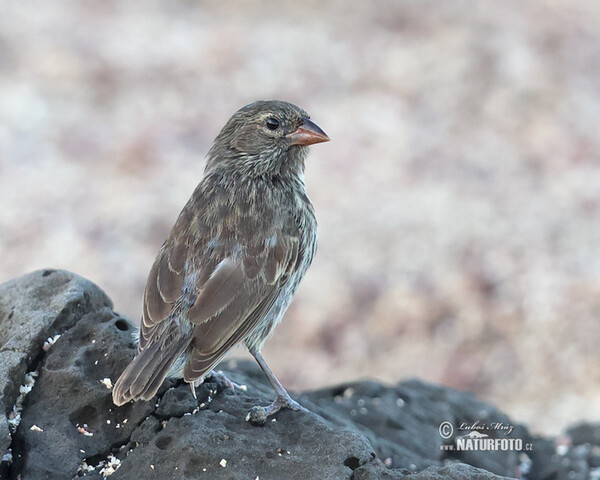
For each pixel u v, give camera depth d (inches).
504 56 920.3
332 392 305.1
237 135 255.9
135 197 732.7
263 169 254.8
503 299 616.4
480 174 768.3
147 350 220.5
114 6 1047.6
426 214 710.5
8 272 658.8
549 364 561.0
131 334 239.0
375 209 726.5
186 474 206.2
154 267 235.1
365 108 868.6
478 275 636.7
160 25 1003.3
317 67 923.4
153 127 825.5
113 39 970.7
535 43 941.2
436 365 578.9
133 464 212.7
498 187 748.0
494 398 550.0
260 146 254.2
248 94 889.5
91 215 720.3
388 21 1005.2
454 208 716.7
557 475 294.7
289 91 890.7
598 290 604.1
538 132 823.7
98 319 241.6
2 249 682.8
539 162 784.3
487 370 569.6
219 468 207.0
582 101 864.3
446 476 207.8
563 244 663.8
